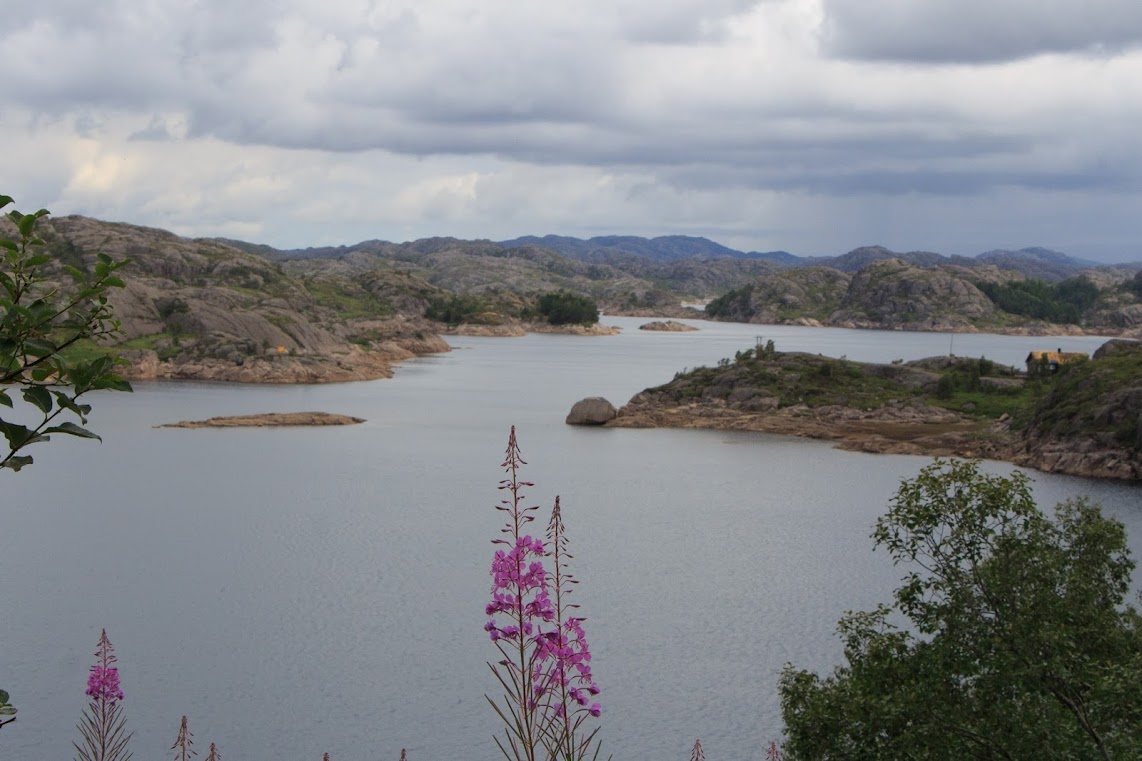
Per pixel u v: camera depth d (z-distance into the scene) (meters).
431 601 71.06
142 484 115.56
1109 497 107.75
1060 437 129.75
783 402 174.38
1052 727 25.03
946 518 28.08
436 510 102.62
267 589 73.94
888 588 75.75
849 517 100.62
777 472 124.88
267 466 127.44
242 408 184.50
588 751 47.78
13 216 8.91
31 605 69.56
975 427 155.50
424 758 46.84
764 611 69.81
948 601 27.94
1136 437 121.88
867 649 30.05
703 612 69.38
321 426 164.12
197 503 105.38
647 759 47.16
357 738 49.06
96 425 159.12
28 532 91.88
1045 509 99.69
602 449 143.00
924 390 178.62
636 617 68.19
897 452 138.88
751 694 55.16
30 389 8.75
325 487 114.38
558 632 12.86
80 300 9.22
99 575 77.62
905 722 27.06
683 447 145.00
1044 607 26.17
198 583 75.50
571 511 102.38
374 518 98.69
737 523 97.44
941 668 26.81
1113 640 27.11
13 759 45.81
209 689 54.91
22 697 53.12
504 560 12.64
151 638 63.06
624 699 54.25
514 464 12.95
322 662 59.06
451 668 58.19
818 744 28.25
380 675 57.03
